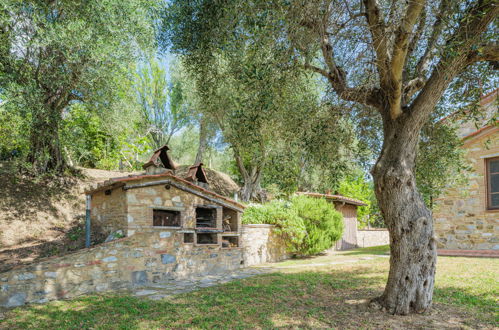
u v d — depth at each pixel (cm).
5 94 787
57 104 1050
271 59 457
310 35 457
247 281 716
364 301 509
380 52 422
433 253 454
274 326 416
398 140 461
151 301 555
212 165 2761
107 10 781
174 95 2230
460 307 469
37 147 1149
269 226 1112
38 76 912
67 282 600
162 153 867
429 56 496
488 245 964
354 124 661
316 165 600
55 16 891
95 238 803
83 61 861
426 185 649
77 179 1339
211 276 816
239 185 2186
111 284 662
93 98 1036
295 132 567
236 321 438
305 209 1176
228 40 495
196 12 552
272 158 591
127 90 1204
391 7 408
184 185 824
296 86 567
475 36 393
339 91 517
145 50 945
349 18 468
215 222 903
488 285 587
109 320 454
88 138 1542
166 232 773
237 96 568
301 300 538
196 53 562
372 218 2353
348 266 884
